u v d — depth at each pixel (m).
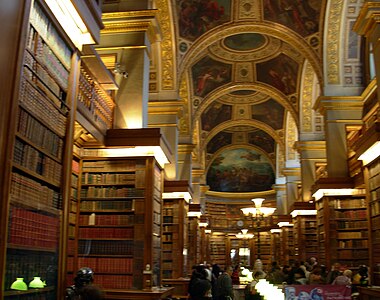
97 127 8.62
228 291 10.39
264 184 35.03
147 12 10.50
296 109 21.41
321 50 15.45
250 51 20.86
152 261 9.07
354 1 14.62
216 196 35.44
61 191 5.37
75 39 5.75
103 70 8.31
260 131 32.59
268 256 32.72
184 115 20.34
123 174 9.38
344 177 14.35
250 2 16.36
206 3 16.03
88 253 9.13
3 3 3.81
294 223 21.31
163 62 15.45
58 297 5.06
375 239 9.68
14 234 4.19
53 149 5.23
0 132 3.80
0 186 3.79
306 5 15.53
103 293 4.31
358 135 14.85
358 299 9.20
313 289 5.22
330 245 13.95
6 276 4.04
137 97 10.16
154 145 9.16
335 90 15.06
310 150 20.20
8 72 3.90
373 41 8.98
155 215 9.80
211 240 34.44
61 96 5.55
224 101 27.12
